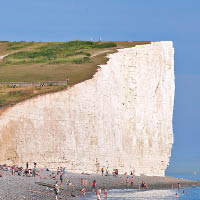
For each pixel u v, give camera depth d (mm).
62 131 176250
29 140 168375
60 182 143000
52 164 171125
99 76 198625
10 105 170875
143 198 134625
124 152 199250
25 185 126875
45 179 144500
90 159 181875
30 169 155375
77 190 136000
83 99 185875
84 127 182750
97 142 186500
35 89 184875
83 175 169875
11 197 105000
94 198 124250
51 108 176750
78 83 187500
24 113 171125
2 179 131875
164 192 156625
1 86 190125
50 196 116062
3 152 162875
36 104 174750
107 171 180750
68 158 175125
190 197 146750
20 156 165500
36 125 171500
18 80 199500
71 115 180125
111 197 131750
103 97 195875
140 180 184750
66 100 180875
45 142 171500
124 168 196625
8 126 166500
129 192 147125
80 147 179625
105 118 194375
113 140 195250
